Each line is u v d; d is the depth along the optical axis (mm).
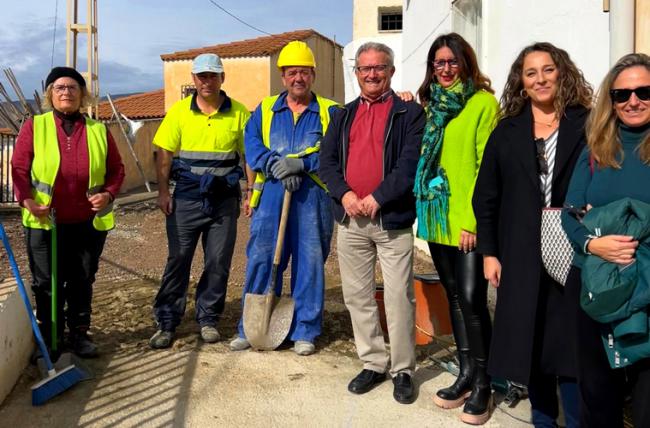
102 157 3930
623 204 2225
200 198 4305
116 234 9227
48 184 3771
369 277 3654
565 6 4129
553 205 2674
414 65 8234
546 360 2736
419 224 3340
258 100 21047
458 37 3221
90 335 4488
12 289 3779
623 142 2318
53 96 3805
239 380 3768
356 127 3527
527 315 2666
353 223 3543
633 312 2178
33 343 4047
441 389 3670
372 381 3676
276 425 3246
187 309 5195
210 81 4195
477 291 3197
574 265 2512
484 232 2891
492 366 2760
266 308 4203
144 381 3729
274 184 4203
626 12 3406
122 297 5535
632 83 2230
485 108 3166
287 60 4004
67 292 4074
